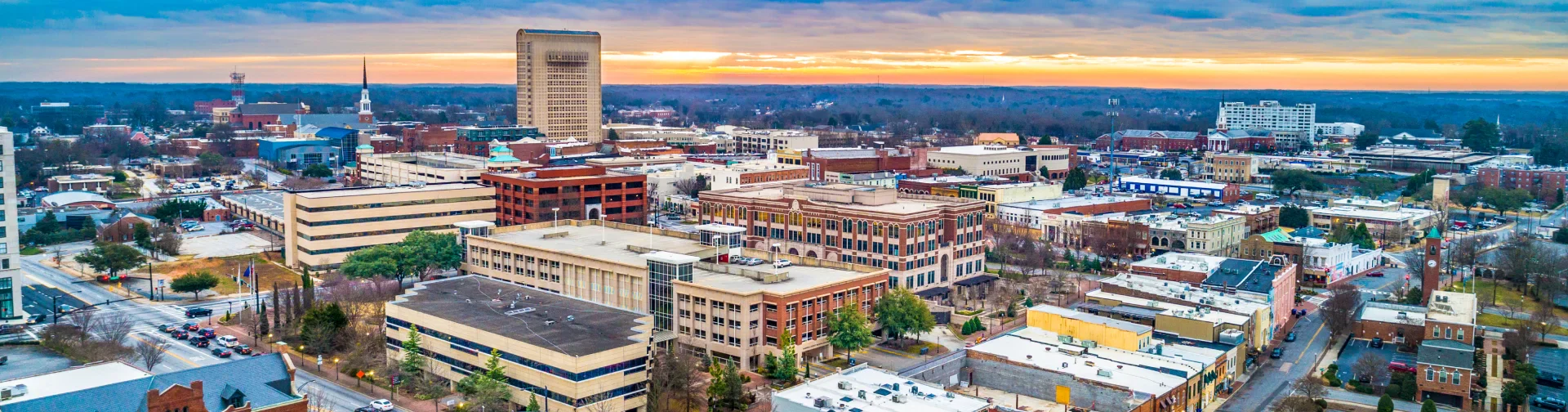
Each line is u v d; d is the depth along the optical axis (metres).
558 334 199.00
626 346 192.38
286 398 164.25
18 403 149.38
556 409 188.62
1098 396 195.88
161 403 152.50
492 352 197.00
